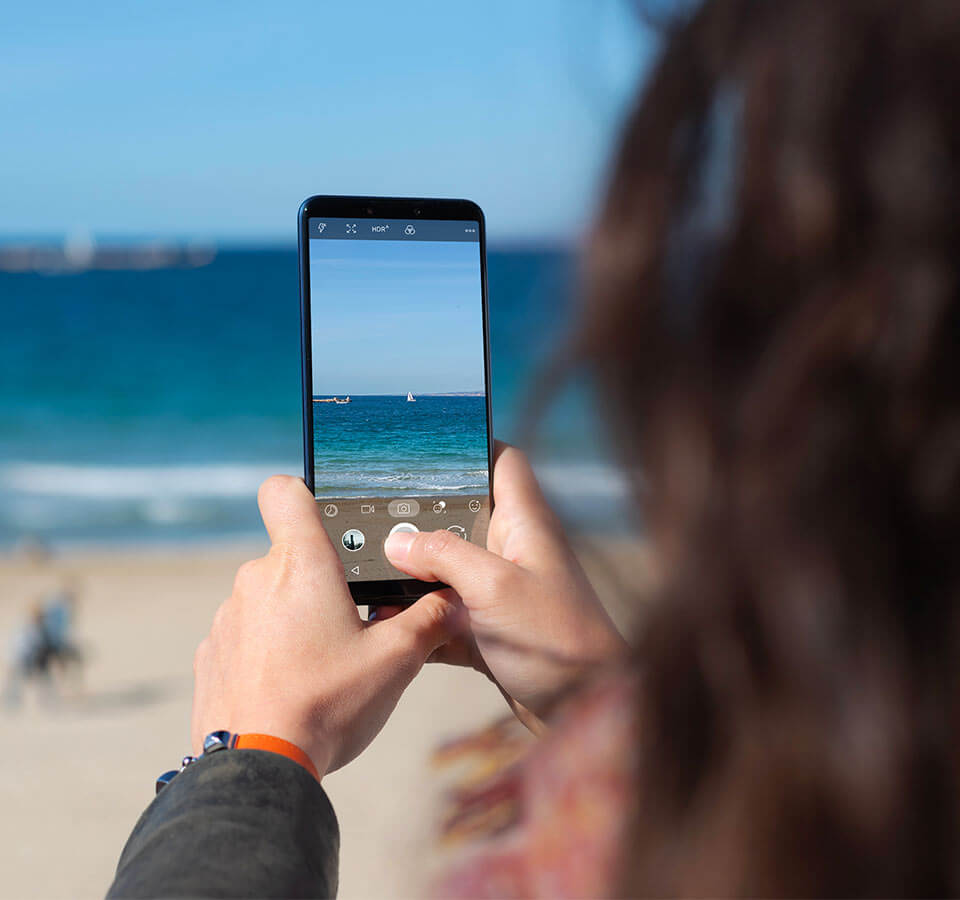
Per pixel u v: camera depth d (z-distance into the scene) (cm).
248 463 2994
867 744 38
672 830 43
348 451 155
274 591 112
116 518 2377
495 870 54
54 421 3381
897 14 39
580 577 125
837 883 39
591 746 52
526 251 3681
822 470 38
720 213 43
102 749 989
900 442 38
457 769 60
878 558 38
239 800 79
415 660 114
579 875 50
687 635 41
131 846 80
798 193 39
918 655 38
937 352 37
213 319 4438
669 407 42
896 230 38
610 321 44
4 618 1606
